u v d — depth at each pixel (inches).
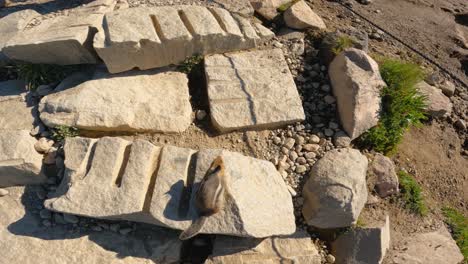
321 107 64.8
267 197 53.3
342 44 68.2
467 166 69.5
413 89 66.0
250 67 65.5
